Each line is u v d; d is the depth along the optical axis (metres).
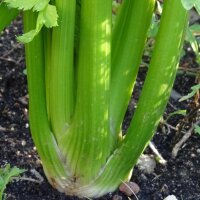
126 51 0.42
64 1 0.36
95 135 0.41
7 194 0.47
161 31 0.38
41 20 0.34
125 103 0.43
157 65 0.39
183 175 0.50
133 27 0.41
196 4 0.31
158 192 0.48
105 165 0.44
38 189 0.47
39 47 0.39
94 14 0.36
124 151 0.44
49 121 0.43
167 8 0.37
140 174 0.50
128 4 0.41
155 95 0.40
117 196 0.46
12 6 0.35
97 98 0.39
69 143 0.43
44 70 0.41
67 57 0.39
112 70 0.42
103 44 0.37
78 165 0.44
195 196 0.48
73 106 0.42
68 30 0.38
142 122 0.42
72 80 0.41
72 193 0.47
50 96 0.42
